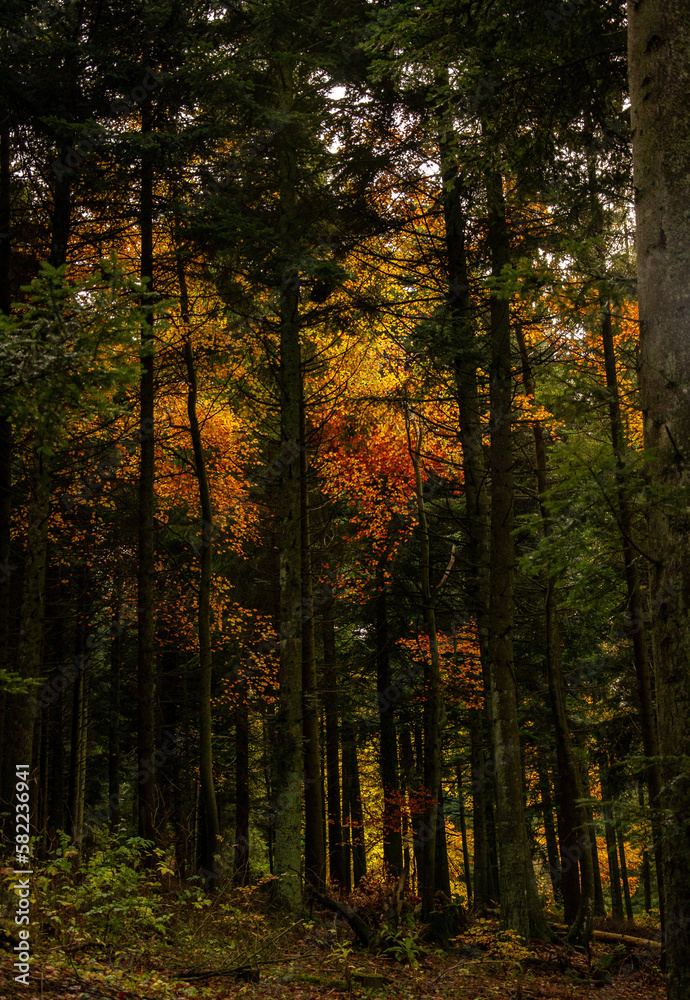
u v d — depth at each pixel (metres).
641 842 4.89
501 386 11.05
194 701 21.19
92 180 12.48
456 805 27.83
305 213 14.00
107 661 22.67
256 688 19.06
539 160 8.28
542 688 18.05
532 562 5.63
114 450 15.30
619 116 7.94
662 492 5.14
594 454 5.25
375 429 16.56
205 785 14.05
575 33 7.22
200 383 16.17
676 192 5.55
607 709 16.17
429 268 13.00
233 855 13.95
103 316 4.73
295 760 12.15
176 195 13.70
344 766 22.00
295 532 13.02
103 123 13.07
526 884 9.90
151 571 13.77
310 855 13.98
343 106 12.27
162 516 19.53
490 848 20.44
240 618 19.41
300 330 14.64
